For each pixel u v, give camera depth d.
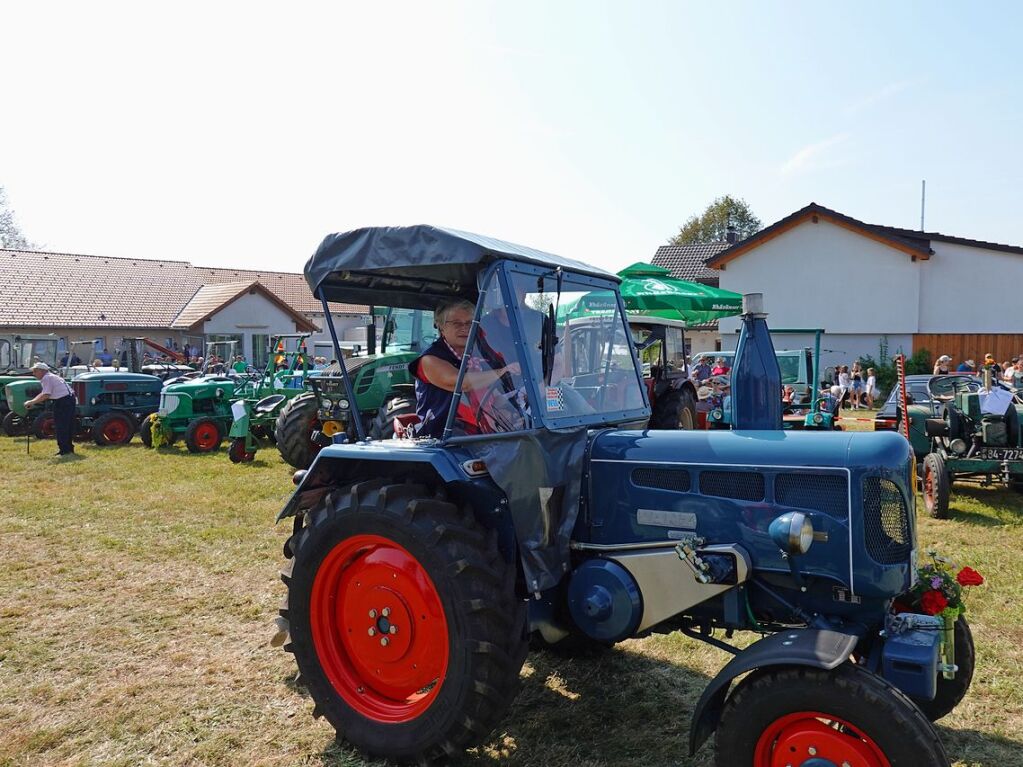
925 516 7.70
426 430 3.44
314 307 37.22
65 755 3.25
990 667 4.00
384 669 3.21
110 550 6.31
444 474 2.91
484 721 2.90
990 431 7.96
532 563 2.97
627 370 3.92
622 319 3.96
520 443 3.00
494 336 3.11
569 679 3.89
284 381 13.68
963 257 23.06
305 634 3.35
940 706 3.32
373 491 3.17
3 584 5.43
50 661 4.16
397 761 3.11
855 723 2.40
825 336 24.28
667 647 4.25
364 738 3.15
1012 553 6.16
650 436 3.27
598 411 3.58
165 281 34.53
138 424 14.29
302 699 3.72
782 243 24.55
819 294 24.23
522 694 3.74
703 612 3.16
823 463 2.85
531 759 3.18
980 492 8.85
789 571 2.89
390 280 3.94
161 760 3.21
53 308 30.09
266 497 8.57
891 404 9.43
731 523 2.99
